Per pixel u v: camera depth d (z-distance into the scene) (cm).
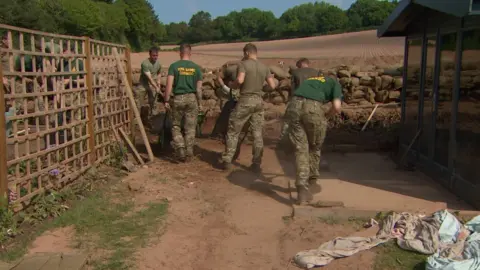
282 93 1344
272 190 689
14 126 532
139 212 594
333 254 473
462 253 462
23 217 535
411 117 852
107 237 519
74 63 708
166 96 807
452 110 671
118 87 854
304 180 612
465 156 632
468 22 627
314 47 4184
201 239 525
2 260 456
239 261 477
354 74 1329
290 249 500
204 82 1323
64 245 496
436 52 735
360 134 1048
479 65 591
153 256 480
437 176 723
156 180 726
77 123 680
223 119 898
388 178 749
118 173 754
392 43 3972
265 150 940
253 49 750
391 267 456
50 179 619
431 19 762
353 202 622
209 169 800
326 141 999
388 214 565
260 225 564
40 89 649
